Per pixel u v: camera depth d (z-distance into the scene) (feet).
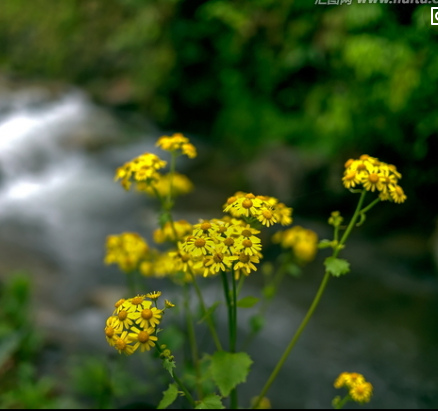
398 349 9.21
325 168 15.29
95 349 8.62
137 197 18.42
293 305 10.84
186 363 5.73
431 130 12.07
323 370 8.64
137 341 2.94
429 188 12.63
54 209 17.01
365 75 13.26
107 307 10.50
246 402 7.71
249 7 18.61
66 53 27.37
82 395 7.22
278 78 18.31
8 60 28.40
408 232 13.62
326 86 16.17
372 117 13.73
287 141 17.85
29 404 6.60
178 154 4.94
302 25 16.17
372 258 12.82
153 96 24.04
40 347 8.37
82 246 14.44
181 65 22.84
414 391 8.05
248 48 19.43
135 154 21.50
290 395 7.99
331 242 4.26
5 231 14.75
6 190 18.21
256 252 3.33
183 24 22.16
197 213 16.10
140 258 5.50
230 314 3.99
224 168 19.26
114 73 26.00
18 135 20.81
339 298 11.11
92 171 20.27
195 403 3.57
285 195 15.88
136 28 24.94
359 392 4.34
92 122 23.04
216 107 22.84
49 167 20.17
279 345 9.37
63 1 28.53
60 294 11.14
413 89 12.32
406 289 11.47
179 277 4.97
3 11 29.66
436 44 12.03
